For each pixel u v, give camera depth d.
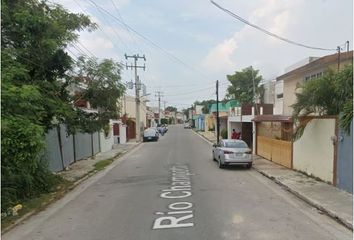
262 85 50.62
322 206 10.45
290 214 9.89
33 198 12.61
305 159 17.03
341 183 13.14
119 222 9.26
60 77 15.87
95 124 18.88
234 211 10.18
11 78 10.78
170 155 27.78
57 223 9.46
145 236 8.00
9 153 9.43
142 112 76.88
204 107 92.38
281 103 33.59
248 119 30.34
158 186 14.51
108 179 17.06
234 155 19.52
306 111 15.66
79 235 8.30
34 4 13.73
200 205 10.96
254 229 8.41
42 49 13.48
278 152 21.34
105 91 18.41
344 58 21.16
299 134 16.73
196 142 43.72
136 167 21.31
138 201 11.77
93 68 18.36
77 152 24.70
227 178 16.58
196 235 7.98
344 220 8.95
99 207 11.13
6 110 9.87
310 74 25.08
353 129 12.12
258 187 14.24
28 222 9.70
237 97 55.06
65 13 15.83
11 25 12.70
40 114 11.78
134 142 45.16
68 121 16.67
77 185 15.64
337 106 14.22
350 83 13.47
